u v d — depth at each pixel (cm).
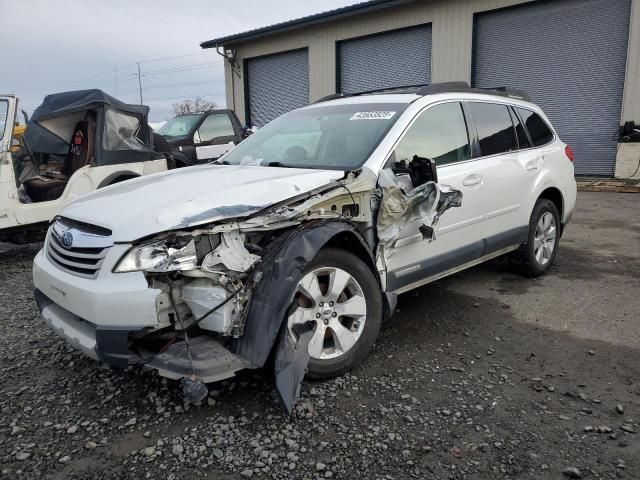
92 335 303
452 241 434
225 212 296
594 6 1223
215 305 285
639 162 1198
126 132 774
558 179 564
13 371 358
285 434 282
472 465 257
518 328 426
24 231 673
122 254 284
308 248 306
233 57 1978
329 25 1684
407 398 317
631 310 462
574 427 288
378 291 359
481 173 457
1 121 649
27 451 271
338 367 336
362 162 378
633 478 247
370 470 254
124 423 294
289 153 434
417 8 1484
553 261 589
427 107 432
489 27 1388
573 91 1289
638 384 335
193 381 273
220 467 258
